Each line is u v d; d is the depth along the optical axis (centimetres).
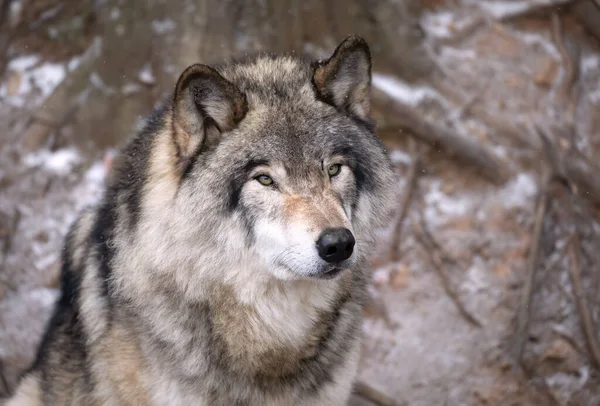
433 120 1178
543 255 1127
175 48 1107
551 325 1088
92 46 1184
